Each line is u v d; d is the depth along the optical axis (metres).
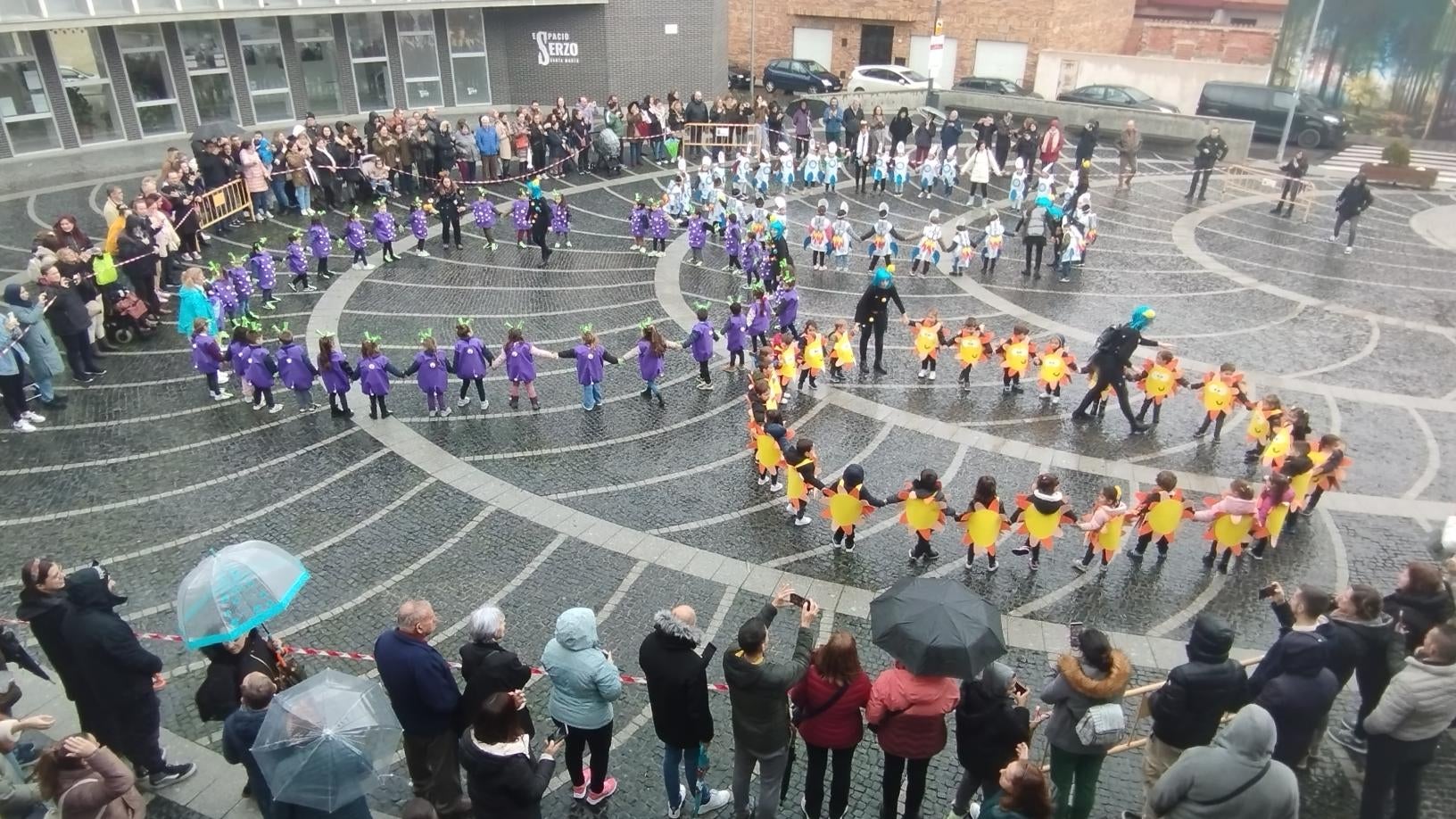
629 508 13.37
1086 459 14.95
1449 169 34.28
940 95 39.97
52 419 15.43
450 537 12.63
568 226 24.61
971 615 7.43
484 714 6.35
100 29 26.56
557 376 17.39
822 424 15.91
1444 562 10.19
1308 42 33.22
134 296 18.00
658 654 7.34
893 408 16.50
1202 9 48.81
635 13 33.62
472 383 17.09
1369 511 13.59
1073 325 20.12
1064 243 22.44
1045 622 11.21
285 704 6.38
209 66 28.89
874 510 13.48
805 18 46.31
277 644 8.38
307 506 13.30
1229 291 22.11
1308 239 25.98
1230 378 14.87
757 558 12.29
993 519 11.59
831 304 21.02
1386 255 24.80
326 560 12.11
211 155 23.45
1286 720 7.30
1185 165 33.62
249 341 15.36
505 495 13.62
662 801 8.55
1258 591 11.83
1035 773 5.79
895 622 7.44
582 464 14.49
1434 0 38.72
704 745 8.67
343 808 6.84
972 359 16.95
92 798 6.15
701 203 27.58
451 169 27.77
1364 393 17.17
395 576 11.81
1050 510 11.61
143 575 11.77
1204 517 11.85
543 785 6.57
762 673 7.09
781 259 20.38
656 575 11.89
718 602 11.43
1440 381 17.70
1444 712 7.10
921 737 7.38
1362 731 9.02
